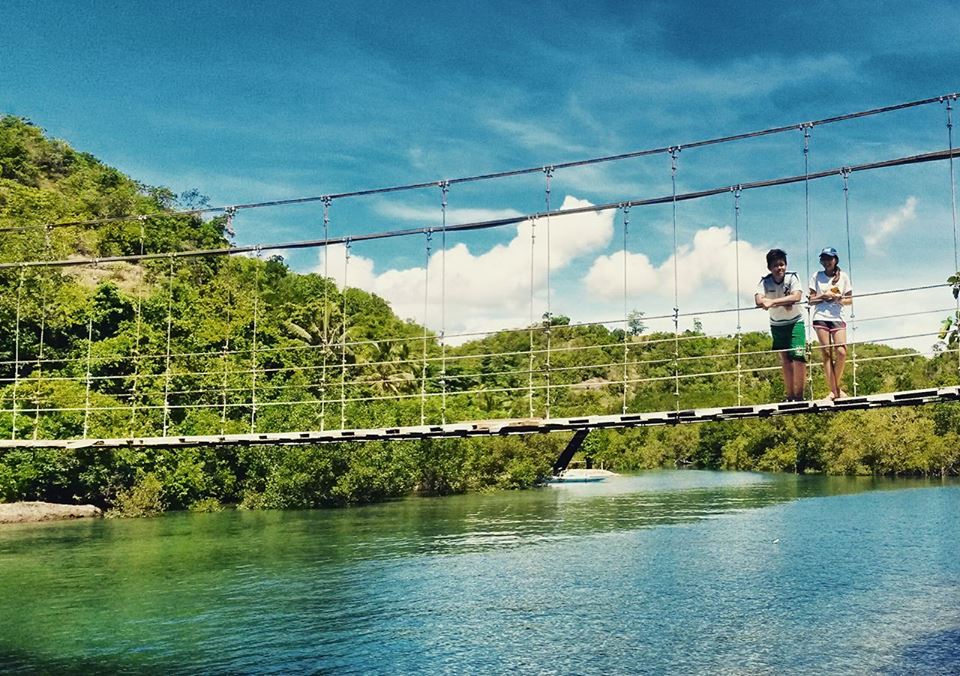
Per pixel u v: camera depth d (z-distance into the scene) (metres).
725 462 75.75
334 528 34.62
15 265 22.06
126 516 39.06
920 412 59.09
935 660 15.79
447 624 18.83
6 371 46.66
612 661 16.12
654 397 66.19
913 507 37.97
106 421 40.44
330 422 45.03
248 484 44.06
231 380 47.81
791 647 16.78
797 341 13.62
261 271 71.00
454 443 52.59
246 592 22.22
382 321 69.75
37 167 94.75
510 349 70.31
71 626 19.08
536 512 40.19
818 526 32.38
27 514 36.66
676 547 28.27
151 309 52.91
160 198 92.62
